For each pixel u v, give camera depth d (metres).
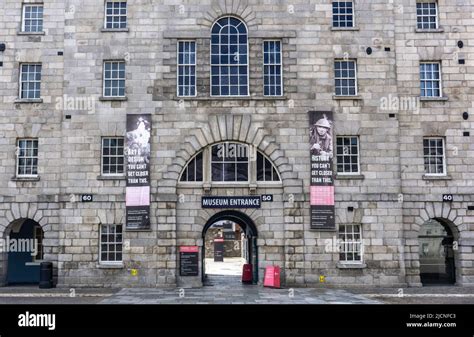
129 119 28.28
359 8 29.20
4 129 28.94
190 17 29.00
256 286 27.64
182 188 28.02
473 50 29.36
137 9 29.02
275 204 27.94
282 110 28.39
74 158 28.16
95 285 27.27
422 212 28.25
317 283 27.27
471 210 28.33
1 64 29.38
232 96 28.41
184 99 28.39
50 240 28.28
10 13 29.73
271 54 29.11
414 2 29.62
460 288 27.25
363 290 26.30
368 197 27.94
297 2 29.12
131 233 27.53
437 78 29.52
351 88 29.03
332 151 28.03
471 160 28.66
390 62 28.88
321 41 28.89
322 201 27.70
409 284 27.66
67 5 29.09
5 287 27.89
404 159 28.56
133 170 27.94
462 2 29.70
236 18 29.30
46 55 29.38
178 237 27.70
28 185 28.58
